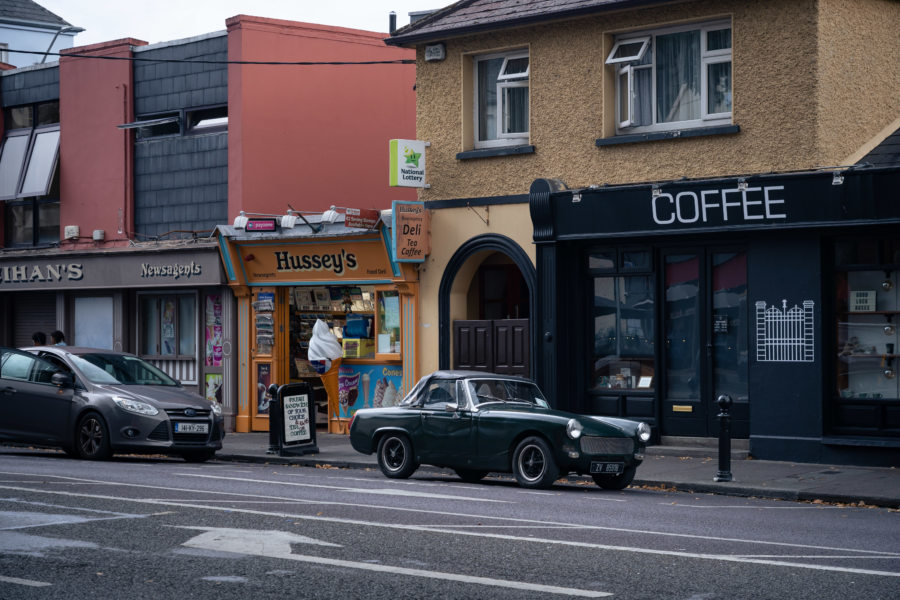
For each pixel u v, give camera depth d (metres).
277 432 17.83
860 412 15.87
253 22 22.89
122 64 24.80
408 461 14.28
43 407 17.06
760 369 16.39
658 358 17.66
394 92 24.66
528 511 10.68
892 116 17.81
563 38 18.28
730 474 13.95
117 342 24.91
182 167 23.91
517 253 18.66
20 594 6.77
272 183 23.06
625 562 7.85
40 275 25.83
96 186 25.27
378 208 24.39
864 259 15.89
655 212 16.97
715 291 17.27
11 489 11.80
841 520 10.81
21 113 27.17
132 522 9.48
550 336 18.17
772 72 16.39
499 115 19.19
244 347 22.83
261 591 6.85
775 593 6.90
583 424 13.05
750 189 16.02
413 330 20.09
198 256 22.86
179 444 16.45
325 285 21.78
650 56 17.73
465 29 18.88
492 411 13.59
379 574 7.34
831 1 16.33
